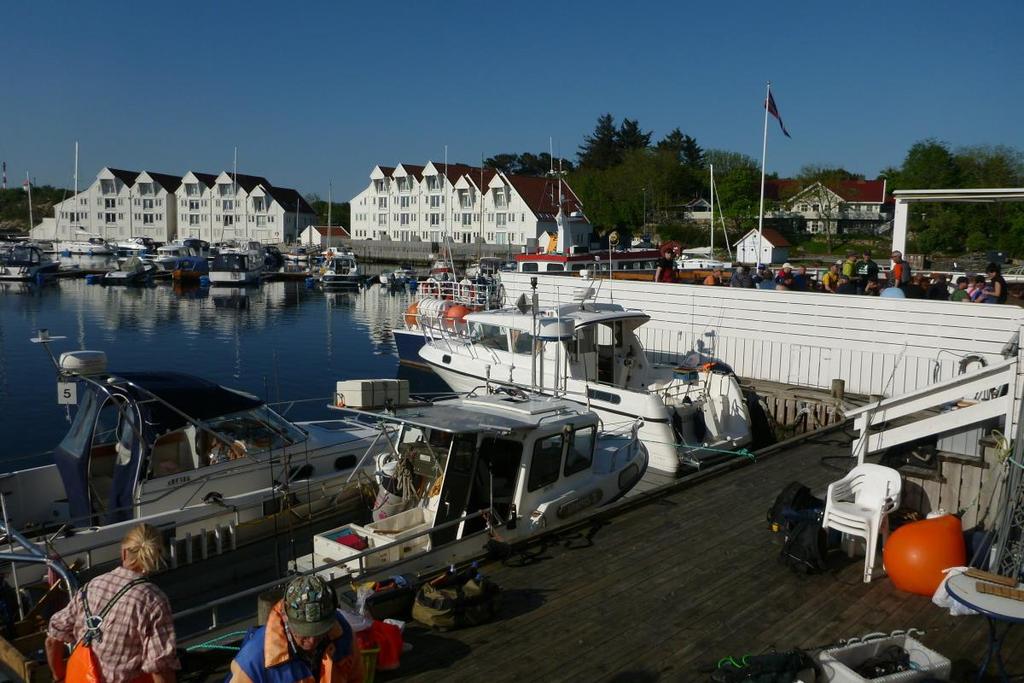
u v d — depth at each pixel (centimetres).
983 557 610
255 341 3062
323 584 329
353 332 3341
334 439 997
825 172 7781
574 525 774
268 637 331
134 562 381
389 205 8475
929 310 1414
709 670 514
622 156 10294
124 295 4797
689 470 1202
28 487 858
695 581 650
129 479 807
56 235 9181
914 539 610
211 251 7375
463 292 2352
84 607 375
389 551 704
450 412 773
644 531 767
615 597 621
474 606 575
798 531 671
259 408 928
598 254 2797
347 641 348
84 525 810
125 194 9619
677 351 1755
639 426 1065
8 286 5175
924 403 714
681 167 8462
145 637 371
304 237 9044
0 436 1647
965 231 5272
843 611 593
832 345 1535
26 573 725
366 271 6881
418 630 568
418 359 2147
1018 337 621
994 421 700
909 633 527
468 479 740
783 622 577
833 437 1158
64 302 4347
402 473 796
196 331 3319
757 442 1374
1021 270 2945
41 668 511
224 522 840
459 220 7800
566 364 1355
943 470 686
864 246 6544
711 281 1753
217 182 9400
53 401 1933
